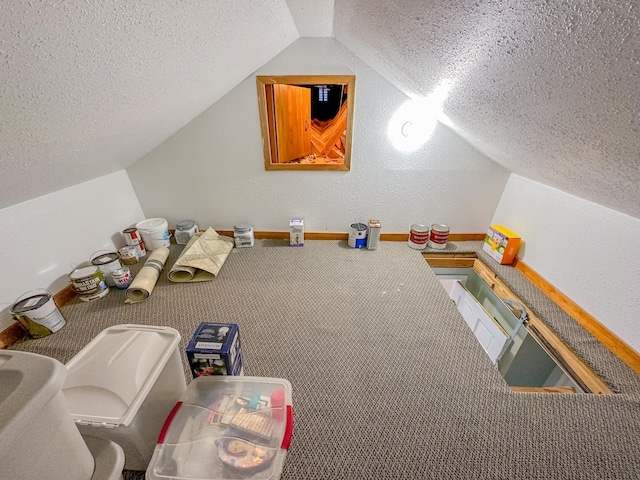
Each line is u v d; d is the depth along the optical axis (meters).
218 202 1.80
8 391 0.33
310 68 1.40
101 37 0.47
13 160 0.73
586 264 1.15
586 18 0.32
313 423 0.82
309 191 1.75
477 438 0.79
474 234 1.86
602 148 0.60
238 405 0.69
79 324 1.17
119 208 1.64
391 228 1.86
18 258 1.11
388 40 0.85
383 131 1.55
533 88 0.55
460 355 1.06
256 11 0.78
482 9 0.43
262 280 1.48
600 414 0.85
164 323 1.18
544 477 0.71
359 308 1.29
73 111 0.66
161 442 0.60
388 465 0.72
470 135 1.31
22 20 0.34
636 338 0.96
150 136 1.33
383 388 0.93
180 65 0.78
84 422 0.48
